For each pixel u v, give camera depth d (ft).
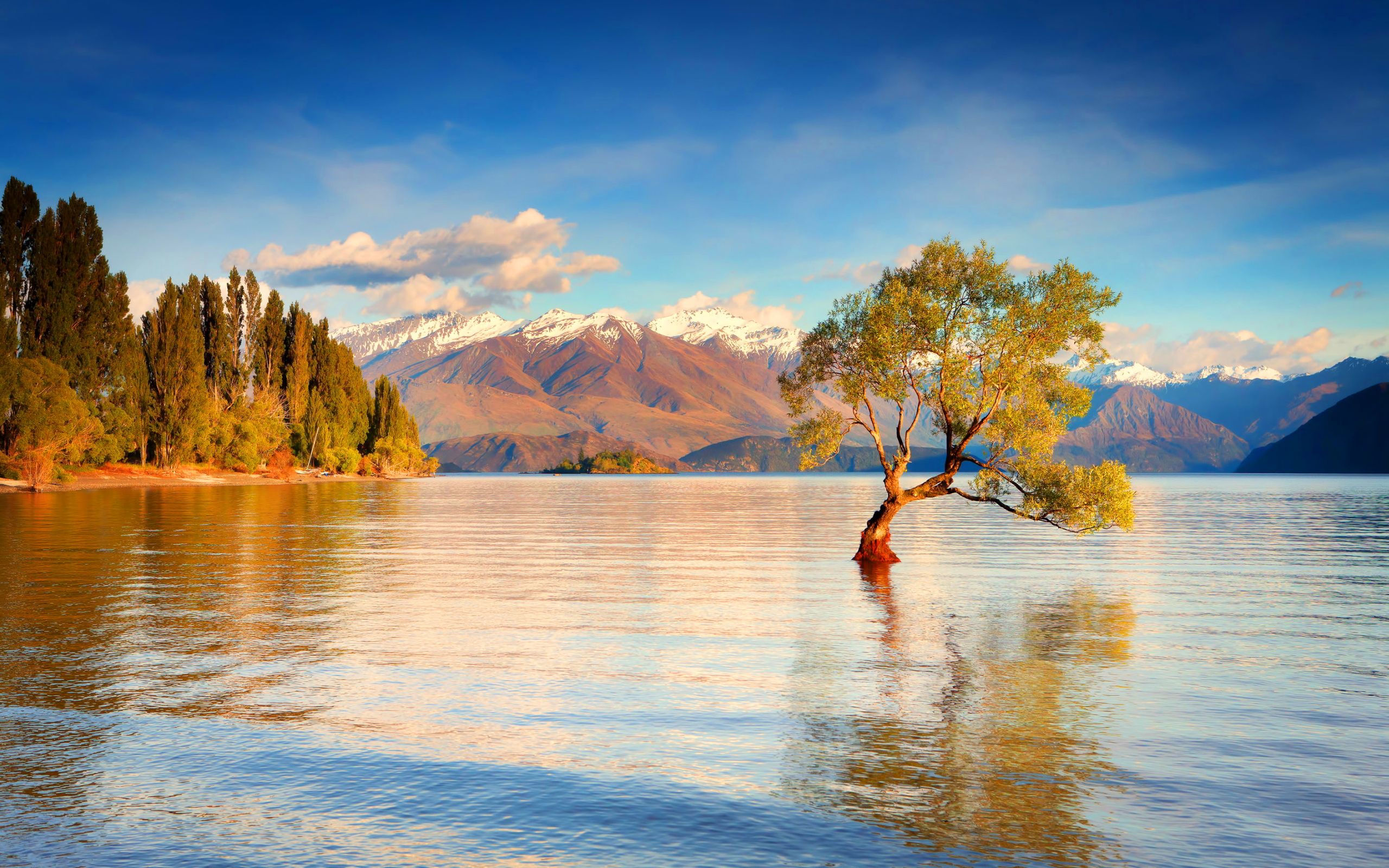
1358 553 139.23
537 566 111.86
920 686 51.16
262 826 30.42
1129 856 29.04
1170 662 58.23
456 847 28.89
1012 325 108.37
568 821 31.12
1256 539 168.04
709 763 37.52
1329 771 37.65
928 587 95.55
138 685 49.34
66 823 30.42
